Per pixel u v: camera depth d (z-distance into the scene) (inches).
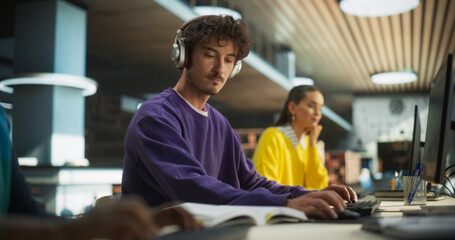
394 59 455.5
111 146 470.0
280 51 416.8
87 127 443.8
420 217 27.3
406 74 410.6
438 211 32.7
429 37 380.2
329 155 185.3
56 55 207.2
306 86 91.9
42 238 15.2
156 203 43.1
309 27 351.3
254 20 331.9
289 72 422.3
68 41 212.5
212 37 43.9
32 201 33.9
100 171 189.0
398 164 164.7
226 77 46.4
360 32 367.2
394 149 165.6
